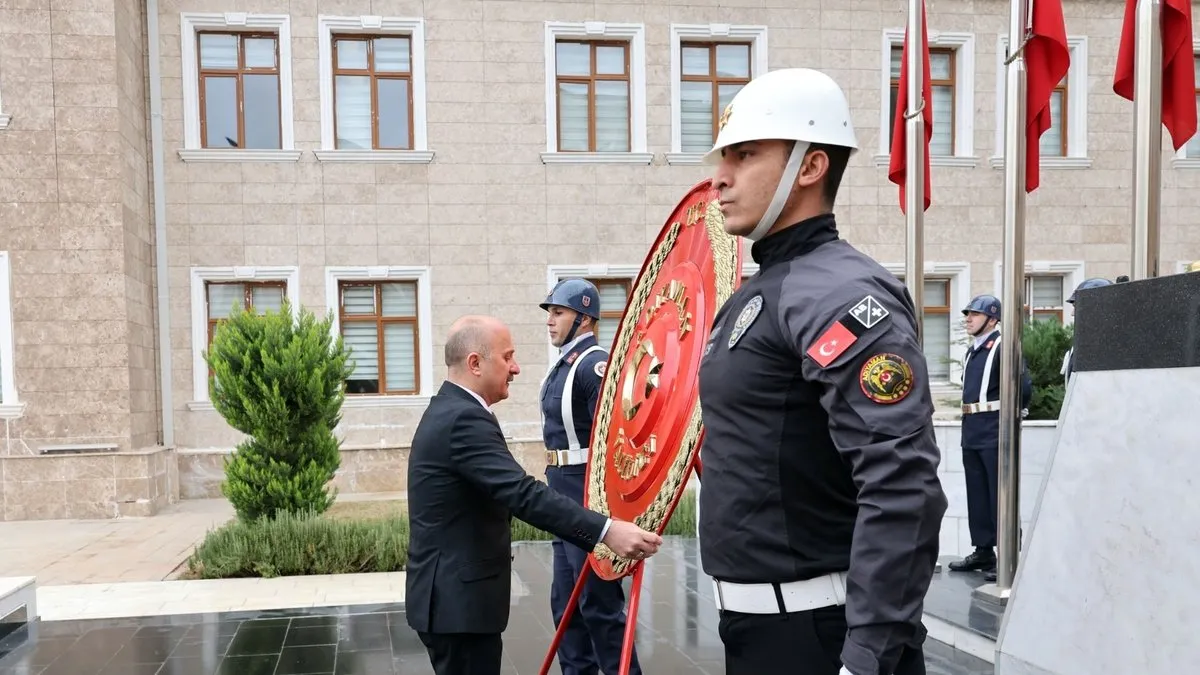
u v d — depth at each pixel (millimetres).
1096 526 1928
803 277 1491
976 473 5148
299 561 6621
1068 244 12758
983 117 12594
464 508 2605
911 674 1483
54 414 9867
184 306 11102
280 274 11281
